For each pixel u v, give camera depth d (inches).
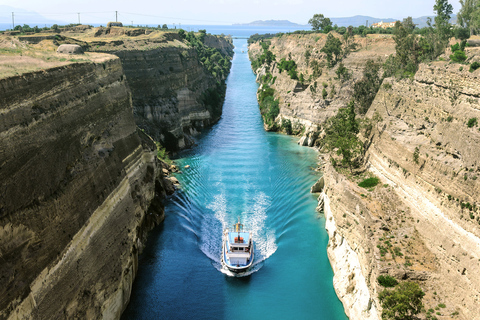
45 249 1187.9
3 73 1228.5
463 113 1660.9
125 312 1744.6
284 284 1943.9
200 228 2416.3
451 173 1583.4
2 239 1032.2
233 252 2060.8
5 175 1082.1
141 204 2249.0
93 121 1747.0
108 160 1819.6
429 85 2001.7
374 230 1739.7
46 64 1551.4
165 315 1739.7
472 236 1397.6
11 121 1147.9
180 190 2908.5
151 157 2576.3
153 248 2207.2
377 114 2427.4
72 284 1302.9
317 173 3171.8
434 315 1325.0
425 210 1716.3
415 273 1477.6
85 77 1742.1
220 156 3661.4
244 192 2859.3
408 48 2903.5
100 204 1619.1
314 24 7224.4
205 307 1796.3
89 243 1465.3
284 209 2615.7
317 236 2321.6
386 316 1359.5
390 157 2096.5
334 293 1870.1
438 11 2824.8
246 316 1749.5
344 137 2519.7
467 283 1347.2
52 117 1384.1
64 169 1402.6
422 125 1967.3
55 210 1282.0
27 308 1067.9
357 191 2037.4
